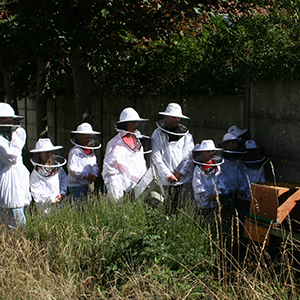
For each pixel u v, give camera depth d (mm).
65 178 5441
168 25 6977
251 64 6406
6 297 3182
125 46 7695
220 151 4922
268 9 6320
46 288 3340
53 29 6285
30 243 3807
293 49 5727
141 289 3352
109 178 4832
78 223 4367
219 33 6738
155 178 4637
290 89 5145
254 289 3023
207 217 4656
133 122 4793
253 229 4078
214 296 3178
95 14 6836
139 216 4363
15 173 4844
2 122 4621
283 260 3400
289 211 3824
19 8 6430
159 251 3855
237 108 6078
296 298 3018
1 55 7234
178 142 5246
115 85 9422
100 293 3273
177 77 7719
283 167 5344
